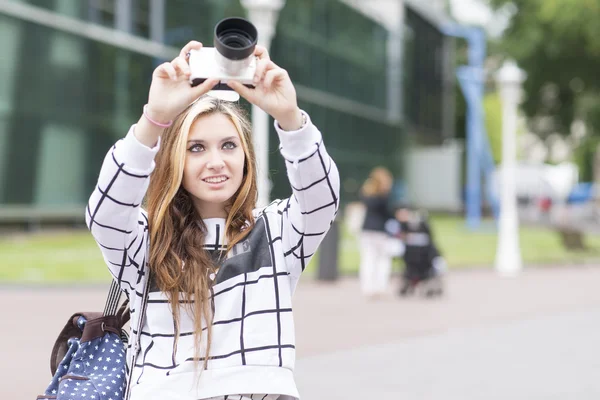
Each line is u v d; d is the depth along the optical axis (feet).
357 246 87.35
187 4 103.09
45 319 35.24
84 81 89.30
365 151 155.22
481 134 132.05
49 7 84.94
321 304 43.86
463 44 228.02
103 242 8.75
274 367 8.75
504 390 24.00
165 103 8.28
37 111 83.97
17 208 81.92
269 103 8.46
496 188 176.96
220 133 9.02
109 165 8.48
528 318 39.68
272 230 9.20
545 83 146.72
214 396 8.64
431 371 26.53
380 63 163.12
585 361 28.63
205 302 8.79
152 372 8.76
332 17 141.49
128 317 9.98
